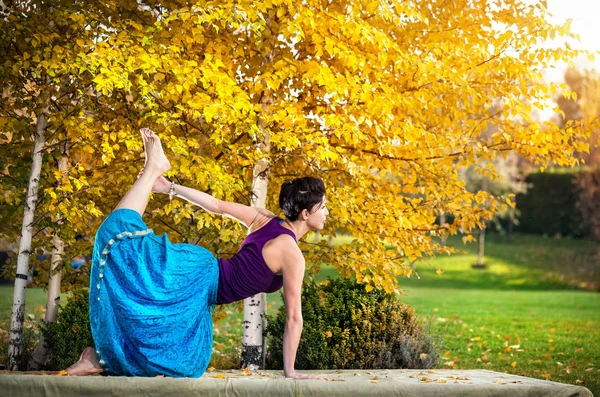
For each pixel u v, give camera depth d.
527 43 6.12
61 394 3.42
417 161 6.36
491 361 9.06
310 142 5.59
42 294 14.82
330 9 6.10
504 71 6.53
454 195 6.76
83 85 5.71
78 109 5.50
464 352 9.76
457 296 19.52
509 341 10.82
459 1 6.45
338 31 5.73
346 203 5.79
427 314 14.22
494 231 38.53
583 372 8.20
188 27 5.34
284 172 6.87
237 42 5.98
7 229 6.47
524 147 6.53
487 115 6.81
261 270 3.66
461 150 6.54
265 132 5.98
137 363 3.52
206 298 3.67
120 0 5.86
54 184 6.00
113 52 4.95
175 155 5.39
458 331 11.80
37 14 5.84
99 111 5.85
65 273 6.45
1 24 5.27
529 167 37.94
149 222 6.39
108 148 5.12
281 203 3.81
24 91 5.84
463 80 5.88
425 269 29.58
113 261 3.49
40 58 5.35
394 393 3.68
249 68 6.07
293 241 3.71
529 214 37.53
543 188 36.97
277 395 3.56
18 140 6.13
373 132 5.91
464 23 6.50
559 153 6.57
